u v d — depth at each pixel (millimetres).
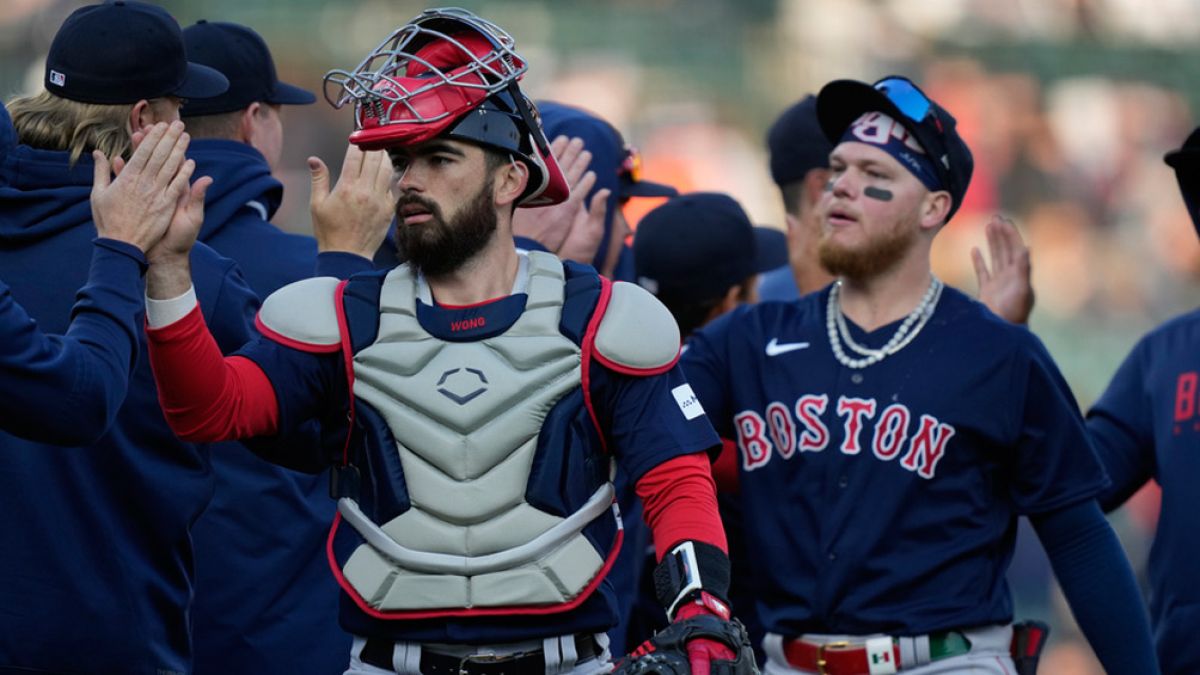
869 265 15094
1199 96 68688
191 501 13445
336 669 15773
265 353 11297
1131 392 18438
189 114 16656
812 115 20891
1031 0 68438
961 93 66938
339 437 11844
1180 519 17609
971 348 14906
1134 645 15164
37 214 13258
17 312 11125
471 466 10977
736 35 65562
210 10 61719
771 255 25172
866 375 14961
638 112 64000
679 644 10438
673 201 20609
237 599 15359
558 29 64938
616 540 11469
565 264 11633
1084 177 66000
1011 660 14969
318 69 61594
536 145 11562
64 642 12820
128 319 11508
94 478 13016
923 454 14648
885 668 14516
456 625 11047
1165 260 64438
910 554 14617
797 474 14992
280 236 16297
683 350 15859
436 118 10945
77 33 13586
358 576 11188
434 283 11406
